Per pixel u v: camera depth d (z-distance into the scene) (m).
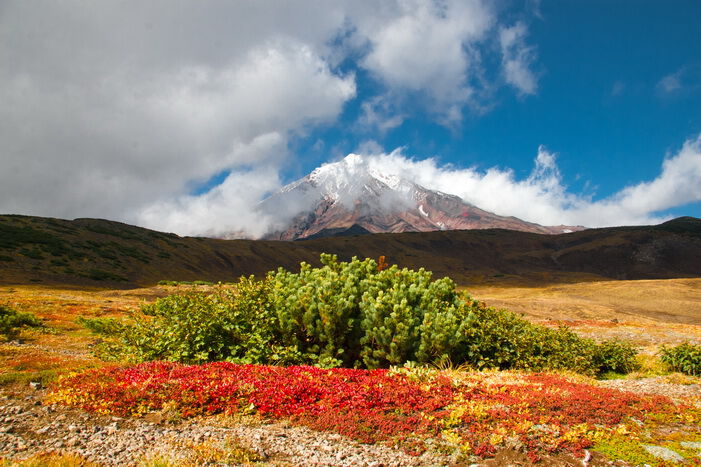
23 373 10.70
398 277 19.56
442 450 7.85
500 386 11.71
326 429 8.51
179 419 8.62
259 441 7.83
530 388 11.75
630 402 11.10
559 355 16.83
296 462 7.15
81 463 6.61
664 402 11.12
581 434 8.68
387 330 15.06
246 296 16.19
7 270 92.81
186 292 17.11
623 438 8.63
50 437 7.54
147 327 15.80
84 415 8.50
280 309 15.73
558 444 8.12
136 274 125.19
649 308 86.75
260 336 14.77
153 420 8.50
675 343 27.45
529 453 7.75
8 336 18.59
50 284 91.12
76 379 10.11
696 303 94.31
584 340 18.64
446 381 11.63
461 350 16.02
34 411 8.56
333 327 15.24
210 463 6.85
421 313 16.61
